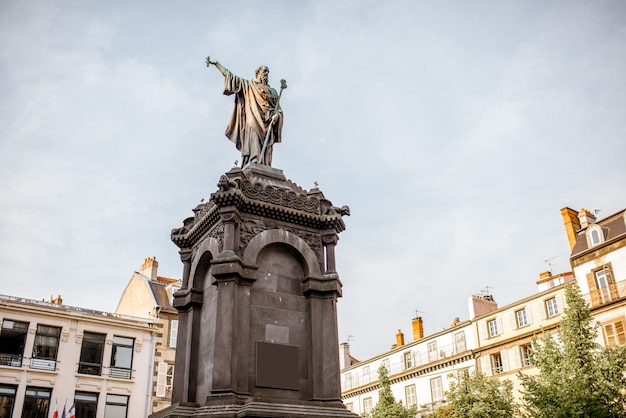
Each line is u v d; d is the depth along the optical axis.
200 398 15.52
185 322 17.34
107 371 44.47
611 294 44.09
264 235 16.45
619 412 30.50
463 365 56.22
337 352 15.93
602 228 46.31
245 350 14.94
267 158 18.92
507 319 53.25
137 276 55.84
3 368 39.91
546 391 31.28
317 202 17.70
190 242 18.62
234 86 19.23
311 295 16.39
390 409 48.59
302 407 14.36
